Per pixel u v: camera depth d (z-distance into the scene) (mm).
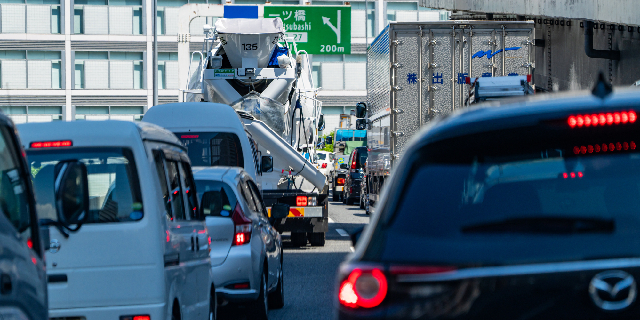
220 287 30547
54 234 20453
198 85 72125
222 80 69938
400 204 11523
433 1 80750
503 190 11133
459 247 10492
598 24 77438
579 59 81000
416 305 10312
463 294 10125
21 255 13719
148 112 52625
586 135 11070
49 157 20969
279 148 62781
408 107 66625
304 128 72688
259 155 62844
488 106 12430
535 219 10539
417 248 10695
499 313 9984
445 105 66375
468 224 10805
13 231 13508
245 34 70438
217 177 32062
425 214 11164
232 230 30969
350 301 10688
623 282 9586
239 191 32250
